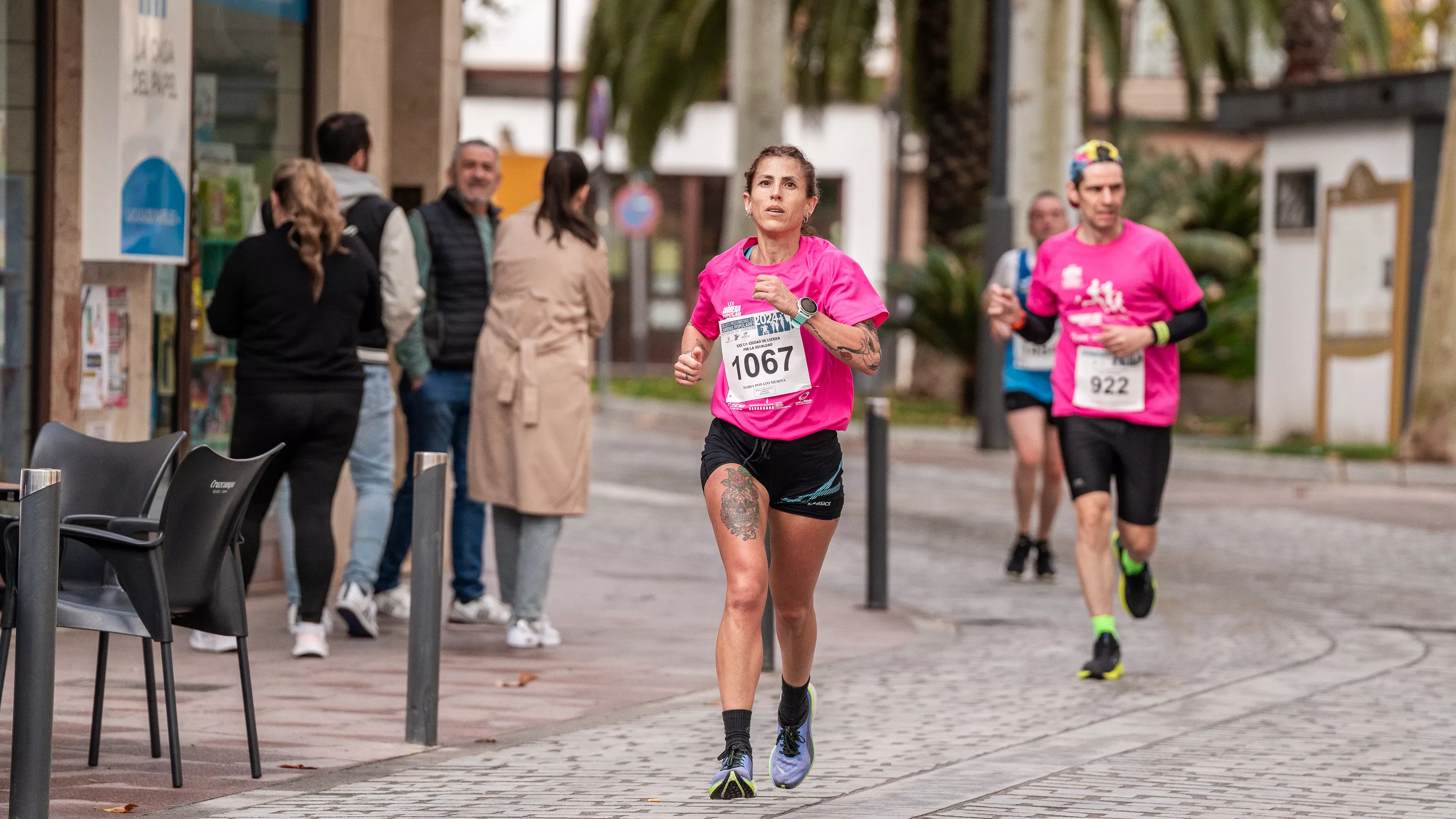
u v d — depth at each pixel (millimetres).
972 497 47344
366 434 24938
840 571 34281
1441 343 55125
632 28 79312
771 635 23781
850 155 115500
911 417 72688
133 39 25000
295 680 22000
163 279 27312
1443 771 17859
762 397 15875
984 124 78312
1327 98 59375
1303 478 54438
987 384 60750
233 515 16656
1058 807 16109
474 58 113875
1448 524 42469
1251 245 79062
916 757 18391
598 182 82938
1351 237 59594
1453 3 95938
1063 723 20281
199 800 16156
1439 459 54906
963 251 77812
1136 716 20734
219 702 20625
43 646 14055
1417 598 31344
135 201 25250
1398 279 58188
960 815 15781
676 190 115938
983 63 77688
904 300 75125
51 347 24922
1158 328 23219
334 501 27578
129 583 15922
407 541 27109
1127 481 23812
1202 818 15781
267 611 27297
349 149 24734
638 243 103438
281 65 29031
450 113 31031
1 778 16703
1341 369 60062
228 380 28938
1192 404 74938
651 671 23359
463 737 19188
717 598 30406
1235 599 31031
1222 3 74375
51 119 24750
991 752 18688
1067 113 65625
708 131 115688
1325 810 16109
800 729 16547
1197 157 97875
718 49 80500
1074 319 23625
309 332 22875
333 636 25328
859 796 16547
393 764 17828
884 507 29344
